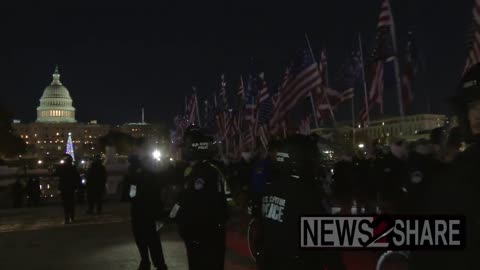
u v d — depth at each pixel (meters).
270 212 3.79
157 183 8.73
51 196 42.03
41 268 10.55
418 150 7.73
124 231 15.97
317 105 31.48
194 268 5.85
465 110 2.49
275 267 3.73
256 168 10.21
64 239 14.52
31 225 18.27
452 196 2.41
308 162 3.76
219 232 5.89
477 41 18.47
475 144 2.43
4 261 11.31
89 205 21.89
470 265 2.35
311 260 3.60
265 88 39.25
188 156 5.95
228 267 10.02
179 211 5.87
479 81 2.41
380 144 15.53
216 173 5.89
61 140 186.25
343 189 14.99
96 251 12.41
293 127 28.97
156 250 8.76
